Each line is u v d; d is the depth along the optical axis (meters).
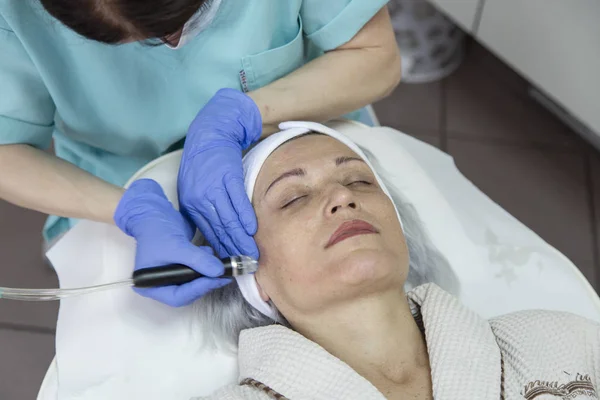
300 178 1.17
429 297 1.18
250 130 1.24
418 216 1.36
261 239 1.16
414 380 1.12
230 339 1.23
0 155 1.17
